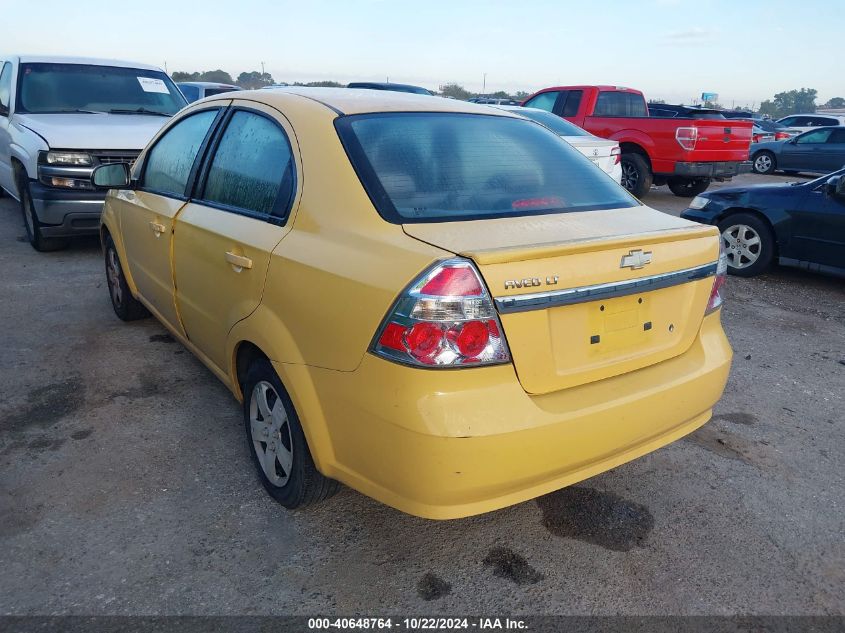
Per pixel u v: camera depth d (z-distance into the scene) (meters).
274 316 2.66
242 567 2.58
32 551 2.61
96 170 4.22
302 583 2.51
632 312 2.54
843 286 7.05
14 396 3.87
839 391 4.39
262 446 3.04
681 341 2.76
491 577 2.59
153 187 4.16
